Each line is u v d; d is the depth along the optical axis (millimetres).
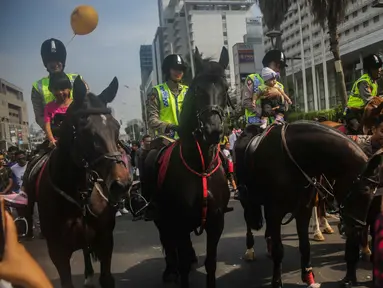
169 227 4051
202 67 3719
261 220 5129
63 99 4211
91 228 3547
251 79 5164
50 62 4723
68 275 3502
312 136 3803
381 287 1644
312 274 4141
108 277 3656
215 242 3861
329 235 6508
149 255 6047
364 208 3508
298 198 3982
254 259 5488
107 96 3514
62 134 3332
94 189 3561
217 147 3932
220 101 3508
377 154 3367
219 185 3875
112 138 3113
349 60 43000
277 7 15766
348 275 4199
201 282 4766
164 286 4742
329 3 13117
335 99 44156
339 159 3719
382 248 1682
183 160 3828
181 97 4859
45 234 3594
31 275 1222
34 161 4691
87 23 3953
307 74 51344
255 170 4164
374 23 36750
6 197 3746
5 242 1278
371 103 4645
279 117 4836
